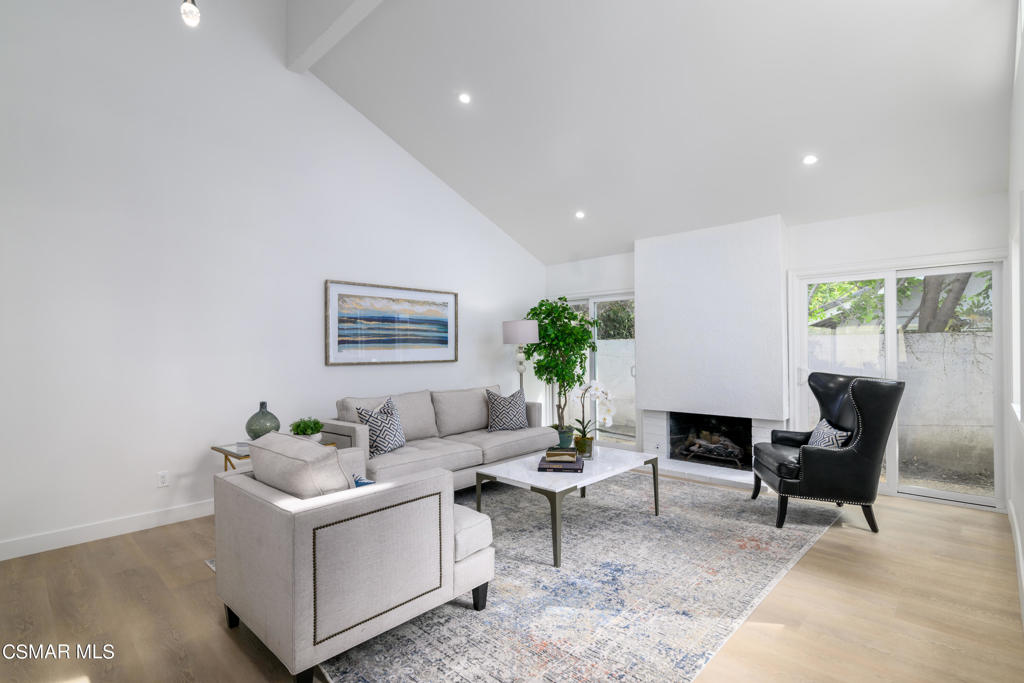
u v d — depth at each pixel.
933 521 3.32
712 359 4.61
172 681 1.79
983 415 3.56
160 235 3.42
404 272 4.86
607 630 2.08
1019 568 2.41
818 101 3.19
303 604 1.66
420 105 4.27
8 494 2.88
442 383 5.17
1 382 2.87
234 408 3.75
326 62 4.13
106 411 3.21
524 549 2.94
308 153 4.20
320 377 4.23
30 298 2.95
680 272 4.84
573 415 6.19
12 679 1.79
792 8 2.72
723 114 3.50
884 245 3.88
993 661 1.86
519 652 1.93
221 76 3.72
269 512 1.74
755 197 4.16
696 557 2.80
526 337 5.12
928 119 3.08
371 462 3.43
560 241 5.75
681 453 5.10
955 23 2.54
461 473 3.82
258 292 3.88
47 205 3.00
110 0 3.24
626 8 3.00
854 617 2.17
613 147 4.13
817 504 3.74
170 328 3.46
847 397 3.43
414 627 2.11
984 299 3.54
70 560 2.83
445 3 3.31
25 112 2.94
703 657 1.89
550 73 3.60
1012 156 2.85
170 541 3.11
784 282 4.37
